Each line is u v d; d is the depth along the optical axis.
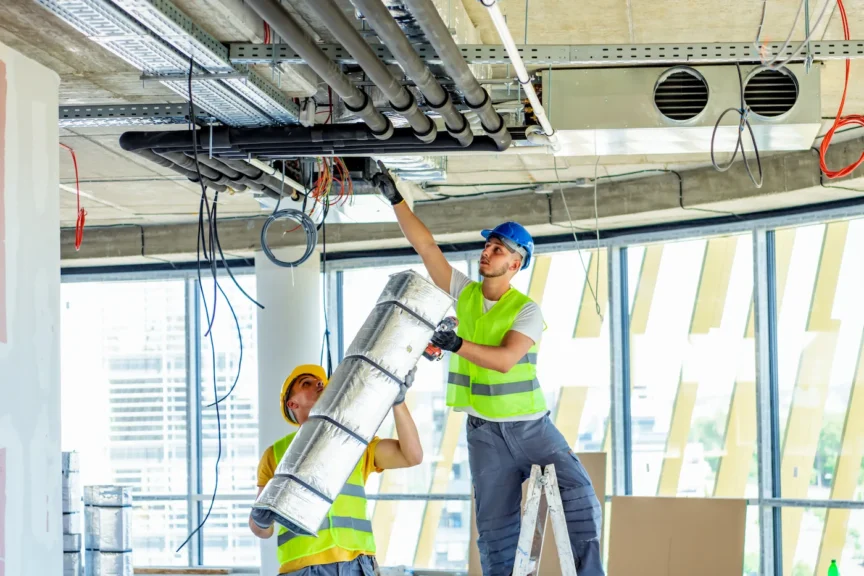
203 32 3.76
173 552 9.74
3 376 3.41
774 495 7.71
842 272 7.57
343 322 9.51
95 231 9.18
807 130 4.52
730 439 8.02
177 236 9.02
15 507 3.45
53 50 4.36
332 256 9.41
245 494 9.65
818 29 4.75
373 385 2.89
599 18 4.70
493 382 3.58
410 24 3.82
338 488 2.86
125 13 3.38
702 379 8.17
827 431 7.54
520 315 3.62
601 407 8.59
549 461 3.57
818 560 7.45
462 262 8.99
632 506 5.38
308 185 5.74
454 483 9.10
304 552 3.61
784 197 7.12
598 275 8.36
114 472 9.91
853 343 7.49
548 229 8.31
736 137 4.64
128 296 10.02
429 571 8.63
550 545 5.74
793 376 7.73
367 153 4.74
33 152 3.65
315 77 4.55
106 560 8.45
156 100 5.03
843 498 7.41
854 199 7.21
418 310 2.94
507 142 4.65
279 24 3.10
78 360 10.04
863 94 5.63
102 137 6.11
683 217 7.88
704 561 5.14
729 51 4.22
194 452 9.79
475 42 4.87
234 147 4.70
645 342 8.41
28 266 3.59
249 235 8.68
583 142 4.78
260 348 8.35
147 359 9.94
